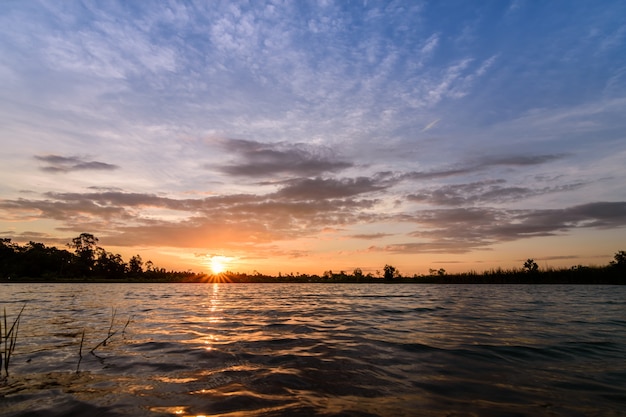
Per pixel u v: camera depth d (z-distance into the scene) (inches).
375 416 173.5
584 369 257.8
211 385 221.8
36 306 770.2
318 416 172.7
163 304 869.8
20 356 296.2
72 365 267.9
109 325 479.2
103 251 3956.7
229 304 885.8
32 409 180.7
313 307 794.2
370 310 705.0
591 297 1002.1
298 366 267.3
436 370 256.5
